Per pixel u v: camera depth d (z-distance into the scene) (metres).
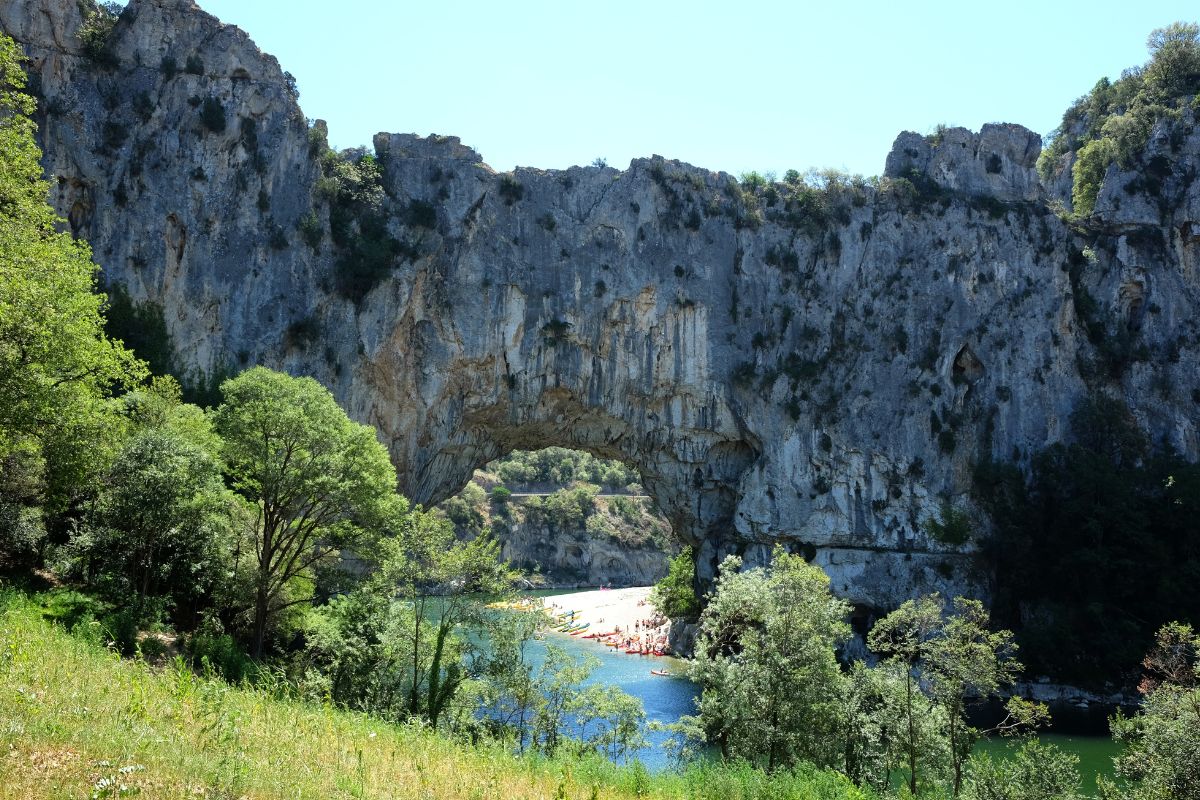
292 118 67.94
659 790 20.61
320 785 13.05
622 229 82.25
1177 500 73.88
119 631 28.39
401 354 73.56
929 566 79.81
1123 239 88.25
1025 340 84.88
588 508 159.75
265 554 35.16
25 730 11.48
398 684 33.28
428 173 76.62
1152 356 86.00
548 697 36.09
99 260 58.59
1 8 57.62
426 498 80.38
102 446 27.02
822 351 84.50
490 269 77.25
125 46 61.97
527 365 78.56
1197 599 70.31
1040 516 79.31
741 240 85.69
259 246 64.81
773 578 31.91
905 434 82.81
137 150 60.66
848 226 86.75
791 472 82.50
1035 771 30.58
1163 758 28.45
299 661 35.78
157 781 11.12
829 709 30.50
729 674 31.02
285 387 36.56
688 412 84.06
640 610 112.38
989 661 33.22
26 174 27.09
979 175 90.81
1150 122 93.12
